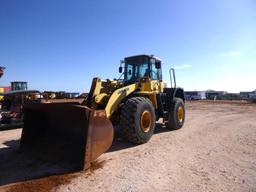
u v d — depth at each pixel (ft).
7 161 14.38
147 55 22.97
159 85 24.50
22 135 16.42
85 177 11.60
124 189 10.28
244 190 10.21
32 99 29.68
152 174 11.98
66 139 14.93
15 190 10.28
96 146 13.15
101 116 13.52
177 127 25.35
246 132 23.81
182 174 12.00
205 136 21.66
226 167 13.04
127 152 16.11
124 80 23.36
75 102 18.02
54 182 11.05
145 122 18.75
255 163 13.73
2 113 27.81
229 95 157.28
